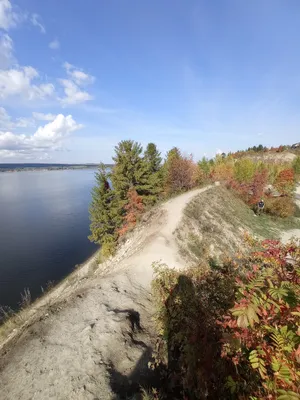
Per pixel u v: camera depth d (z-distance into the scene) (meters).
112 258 21.00
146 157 36.72
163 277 8.26
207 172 46.25
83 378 5.46
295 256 3.06
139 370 5.63
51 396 5.13
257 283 2.33
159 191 32.41
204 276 6.02
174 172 34.75
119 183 28.94
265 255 3.33
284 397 1.62
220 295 4.83
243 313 2.14
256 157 105.56
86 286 10.75
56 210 64.94
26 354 6.30
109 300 8.86
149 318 8.02
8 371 5.86
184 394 4.06
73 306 8.39
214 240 19.14
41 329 7.27
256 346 2.24
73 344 6.46
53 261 32.50
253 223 27.84
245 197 35.19
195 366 3.87
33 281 27.16
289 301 2.12
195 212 23.17
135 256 14.42
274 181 46.94
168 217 20.75
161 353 5.85
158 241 15.94
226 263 5.87
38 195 96.69
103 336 6.65
